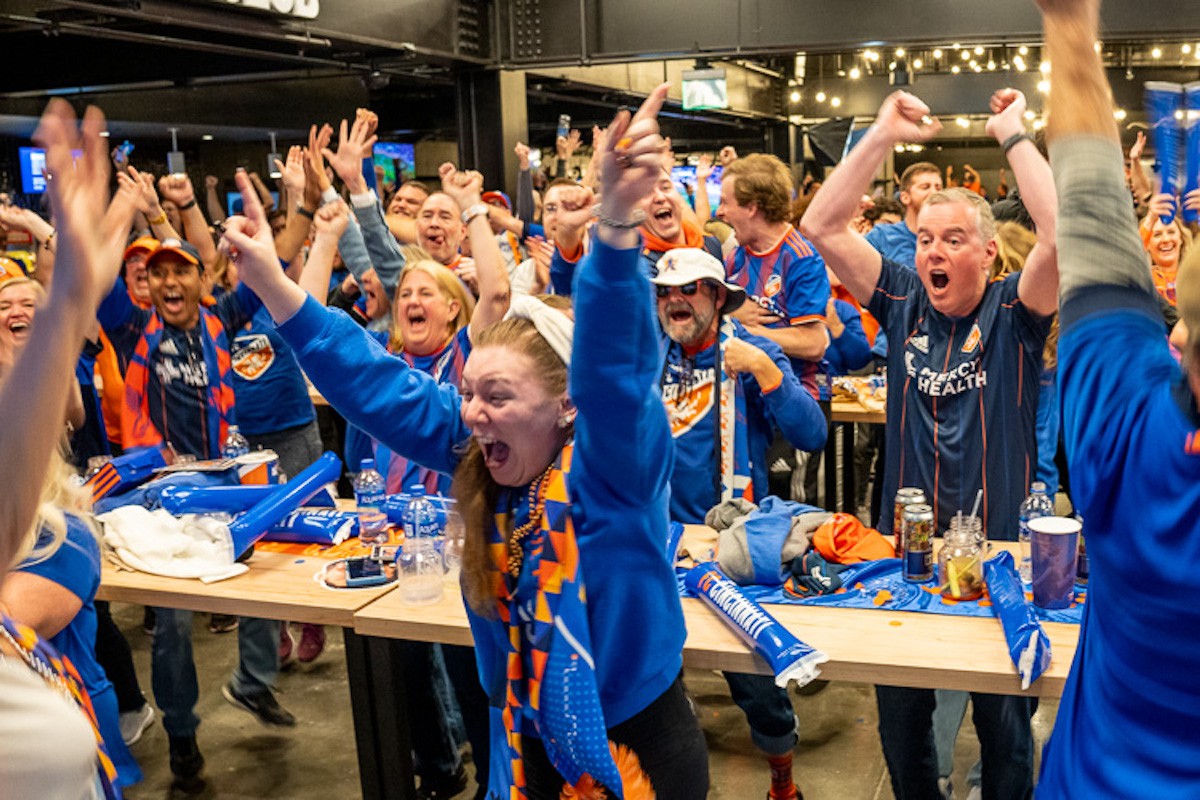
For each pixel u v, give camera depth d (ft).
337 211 10.66
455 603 8.55
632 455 5.32
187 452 14.14
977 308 9.09
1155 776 3.68
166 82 27.66
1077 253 4.02
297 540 10.30
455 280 11.14
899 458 9.67
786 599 8.18
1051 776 4.23
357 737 9.00
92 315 3.14
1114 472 3.78
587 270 4.95
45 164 3.03
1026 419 9.05
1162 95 7.53
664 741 5.98
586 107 46.60
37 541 6.82
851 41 25.17
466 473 5.85
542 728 5.74
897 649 7.23
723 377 10.20
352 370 6.08
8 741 3.75
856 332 15.10
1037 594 7.88
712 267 9.89
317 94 37.14
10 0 17.24
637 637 5.78
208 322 13.99
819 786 11.10
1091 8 4.00
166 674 11.37
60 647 7.52
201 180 35.58
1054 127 4.09
